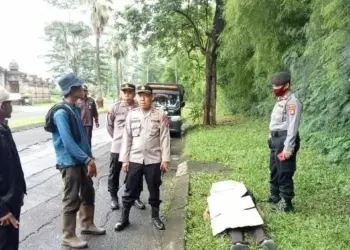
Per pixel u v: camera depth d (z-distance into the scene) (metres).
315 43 8.46
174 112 14.82
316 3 7.35
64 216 4.55
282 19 10.49
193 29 15.90
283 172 5.02
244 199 4.86
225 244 4.18
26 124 18.27
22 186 3.31
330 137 8.46
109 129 6.07
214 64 15.62
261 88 14.78
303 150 8.96
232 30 12.38
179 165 8.85
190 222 4.98
